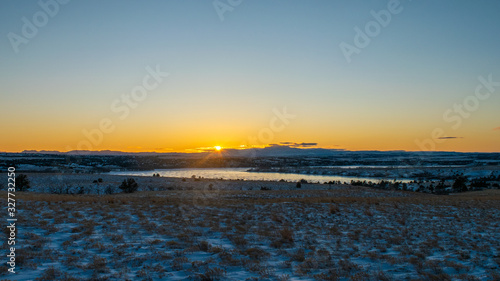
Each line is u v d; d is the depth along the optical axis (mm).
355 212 23609
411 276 9352
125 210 20203
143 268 9367
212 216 19438
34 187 50625
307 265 10141
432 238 15000
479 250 12773
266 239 13797
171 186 58344
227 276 8969
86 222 15375
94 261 9570
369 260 11102
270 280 8773
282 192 49594
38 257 9820
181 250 11414
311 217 20828
